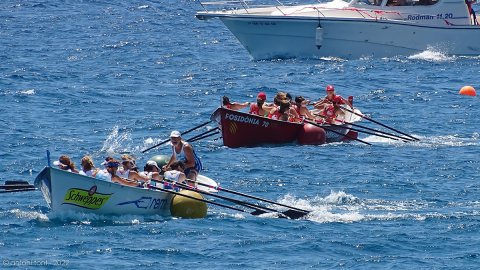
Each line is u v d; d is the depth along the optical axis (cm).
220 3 14325
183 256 5691
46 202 6694
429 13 14200
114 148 8981
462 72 13425
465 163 8269
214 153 8706
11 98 11519
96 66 14550
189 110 11012
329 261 5653
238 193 6675
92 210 6397
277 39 14188
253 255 5738
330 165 8200
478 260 5684
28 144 9019
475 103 11388
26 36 18312
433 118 10569
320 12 14025
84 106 11150
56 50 16375
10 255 5641
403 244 5953
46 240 5922
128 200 6431
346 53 14162
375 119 10556
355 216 6562
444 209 6769
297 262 5631
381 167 8125
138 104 11350
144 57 15612
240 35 14200
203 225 6322
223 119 8931
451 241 6012
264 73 13462
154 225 6291
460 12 14312
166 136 9588
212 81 13062
